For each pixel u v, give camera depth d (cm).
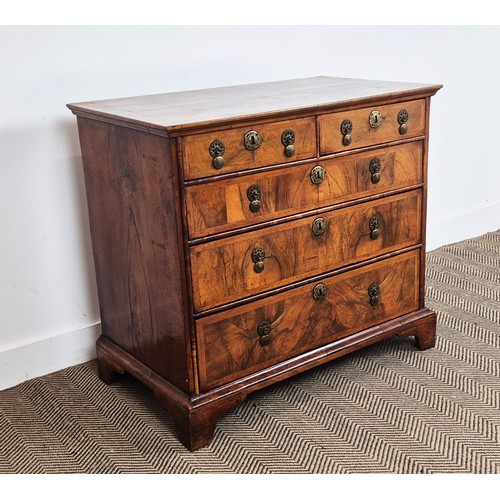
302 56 306
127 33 257
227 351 218
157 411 239
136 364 237
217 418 218
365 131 230
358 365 262
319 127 218
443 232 377
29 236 253
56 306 265
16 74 238
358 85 257
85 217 263
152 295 219
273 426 226
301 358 237
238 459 210
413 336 282
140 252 219
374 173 237
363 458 208
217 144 197
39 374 264
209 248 205
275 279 223
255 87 268
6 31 233
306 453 212
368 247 245
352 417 229
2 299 253
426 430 221
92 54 251
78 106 229
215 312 212
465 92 364
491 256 362
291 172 216
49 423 233
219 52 282
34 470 208
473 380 249
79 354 273
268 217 214
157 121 193
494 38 366
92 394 251
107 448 218
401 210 250
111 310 247
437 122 358
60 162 254
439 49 348
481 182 388
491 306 305
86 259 268
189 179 195
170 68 270
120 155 214
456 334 282
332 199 229
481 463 204
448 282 331
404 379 251
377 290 252
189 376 212
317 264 232
